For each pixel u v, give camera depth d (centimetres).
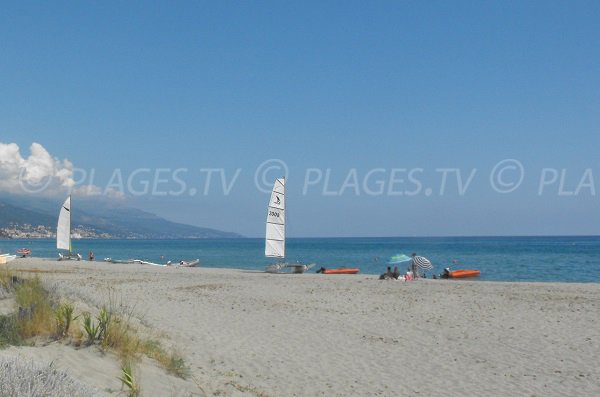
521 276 4875
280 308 2061
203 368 1146
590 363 1312
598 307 2138
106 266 5000
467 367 1275
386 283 3241
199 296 2375
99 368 896
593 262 6794
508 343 1516
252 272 4588
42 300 1184
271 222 4941
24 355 830
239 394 996
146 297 2258
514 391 1106
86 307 1405
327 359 1320
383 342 1516
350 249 12675
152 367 1004
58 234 6088
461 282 3434
